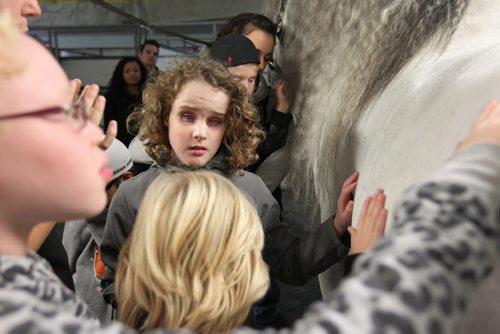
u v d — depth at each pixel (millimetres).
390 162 697
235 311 561
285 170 1249
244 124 866
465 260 315
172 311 540
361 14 921
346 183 832
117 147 1062
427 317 294
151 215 574
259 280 578
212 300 539
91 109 661
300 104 1191
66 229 1089
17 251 398
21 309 322
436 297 300
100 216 981
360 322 295
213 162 870
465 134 538
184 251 552
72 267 1087
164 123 881
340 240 852
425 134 635
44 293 396
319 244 855
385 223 651
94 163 399
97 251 997
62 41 3330
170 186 594
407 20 833
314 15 1100
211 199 572
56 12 2836
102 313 1001
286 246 895
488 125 389
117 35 3299
